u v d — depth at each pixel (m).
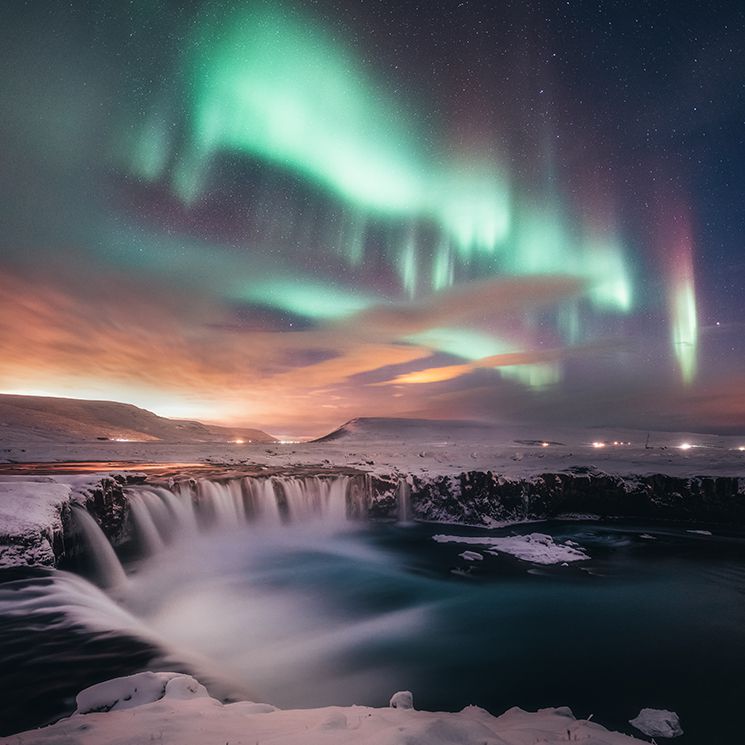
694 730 8.39
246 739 4.46
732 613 15.14
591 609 15.43
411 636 13.02
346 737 4.51
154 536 19.64
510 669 10.94
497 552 22.83
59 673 7.09
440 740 4.26
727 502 30.92
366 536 26.19
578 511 32.00
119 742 4.33
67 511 14.97
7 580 10.77
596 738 5.48
